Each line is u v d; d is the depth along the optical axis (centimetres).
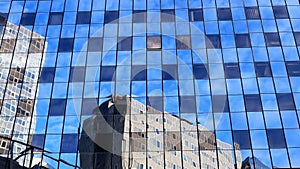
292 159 3850
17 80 4434
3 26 4844
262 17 4900
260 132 4025
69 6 5059
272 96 4275
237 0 5053
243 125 4072
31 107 4244
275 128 4047
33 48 4697
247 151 3909
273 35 4747
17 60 4588
